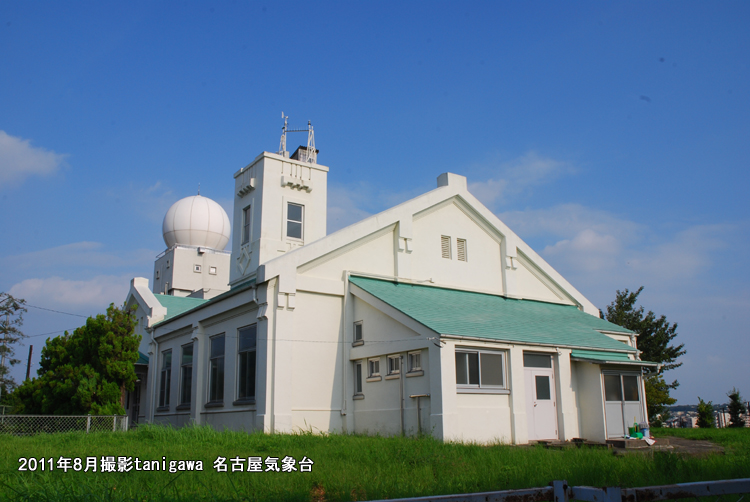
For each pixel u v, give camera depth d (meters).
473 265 24.97
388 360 19.78
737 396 40.88
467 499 4.70
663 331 46.22
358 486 8.75
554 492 4.95
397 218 22.89
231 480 8.90
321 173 26.80
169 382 27.42
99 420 22.66
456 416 17.47
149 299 31.25
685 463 10.59
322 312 20.88
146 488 8.35
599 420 20.70
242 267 25.42
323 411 20.16
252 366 20.66
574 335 22.39
